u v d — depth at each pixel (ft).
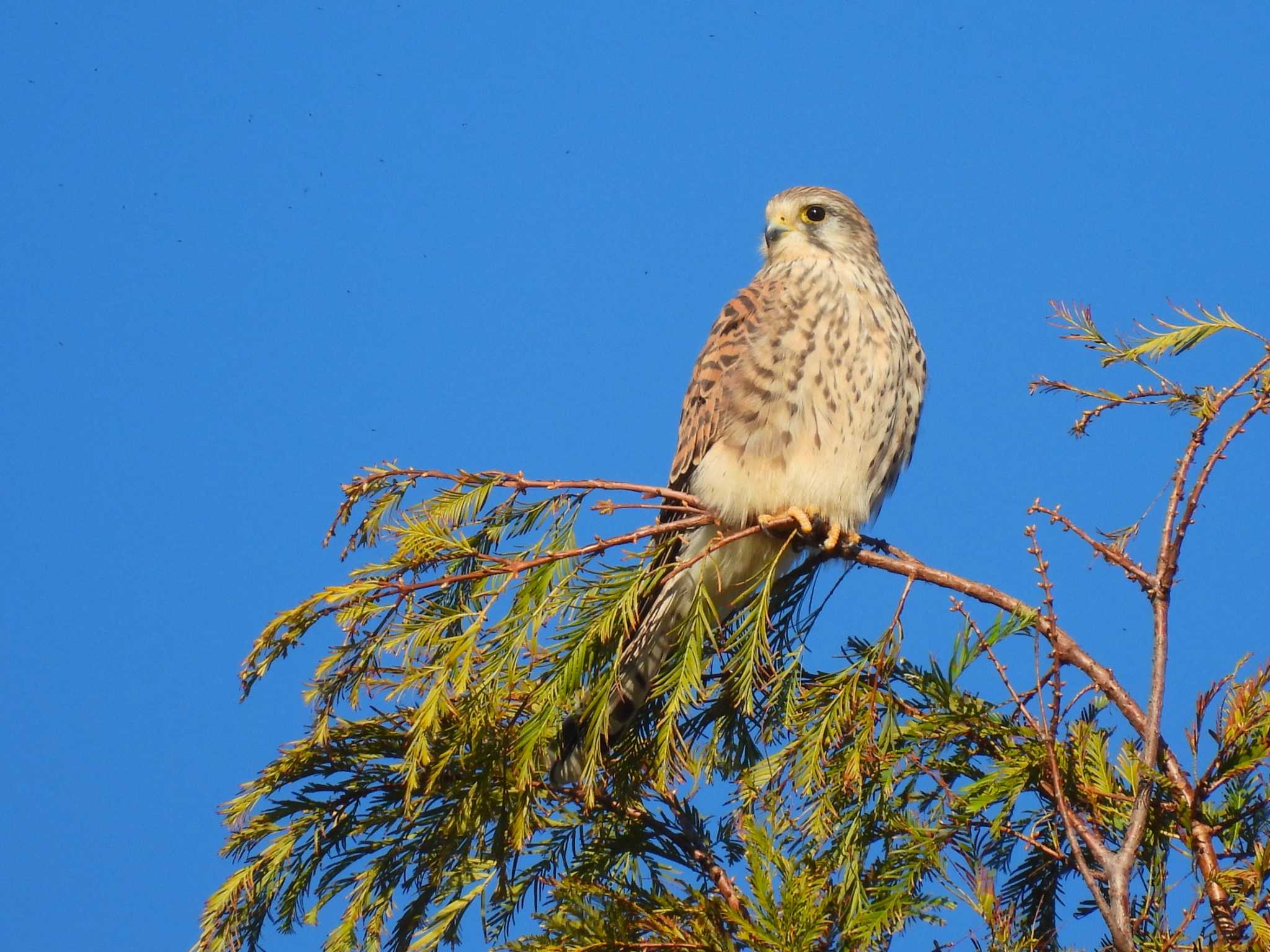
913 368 33.27
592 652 24.20
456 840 23.88
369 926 24.57
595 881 25.00
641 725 26.04
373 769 25.02
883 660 22.34
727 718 26.86
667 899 20.99
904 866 20.54
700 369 32.68
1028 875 22.49
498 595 23.29
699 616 24.40
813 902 19.99
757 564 31.24
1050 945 22.25
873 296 33.01
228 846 24.91
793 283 32.83
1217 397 22.40
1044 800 22.17
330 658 23.36
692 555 31.37
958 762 21.99
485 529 24.64
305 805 25.09
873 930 19.90
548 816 25.80
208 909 24.29
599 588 24.09
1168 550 21.57
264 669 23.15
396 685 23.71
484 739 23.89
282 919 25.00
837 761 22.09
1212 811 20.88
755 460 31.17
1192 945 19.43
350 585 22.75
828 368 31.48
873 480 32.24
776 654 29.04
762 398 31.32
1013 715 22.08
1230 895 19.27
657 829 25.63
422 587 23.03
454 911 24.08
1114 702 21.76
